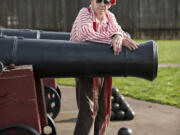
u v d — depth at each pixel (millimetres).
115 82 6668
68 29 15117
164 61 9617
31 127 2373
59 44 2527
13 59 2449
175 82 6523
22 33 4145
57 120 4016
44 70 2488
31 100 2357
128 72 2502
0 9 14227
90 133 2697
